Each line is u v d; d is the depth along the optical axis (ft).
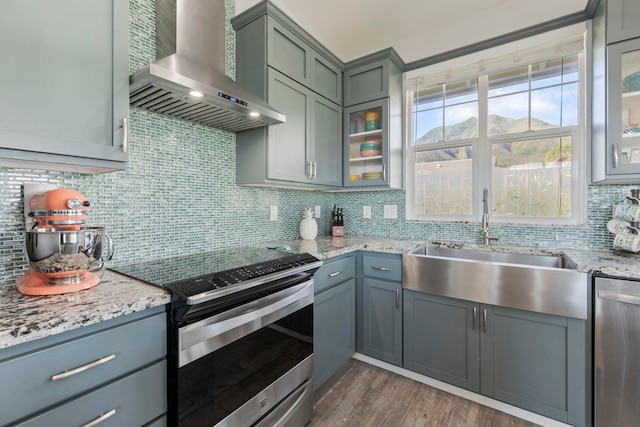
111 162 3.45
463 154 7.56
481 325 5.38
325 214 9.13
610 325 4.32
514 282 5.03
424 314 6.01
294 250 5.86
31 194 3.56
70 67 3.07
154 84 3.73
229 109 4.67
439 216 7.91
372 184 7.52
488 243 6.84
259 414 3.93
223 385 3.47
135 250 4.56
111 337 2.63
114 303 2.65
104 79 3.32
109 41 3.37
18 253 3.48
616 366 4.29
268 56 5.57
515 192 6.93
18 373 2.13
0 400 2.06
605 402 4.37
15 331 2.08
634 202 5.26
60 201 3.06
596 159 5.49
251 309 3.79
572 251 5.78
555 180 6.49
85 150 3.16
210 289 3.20
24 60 2.77
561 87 6.40
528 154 6.78
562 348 4.69
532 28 6.37
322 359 5.63
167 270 3.90
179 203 5.17
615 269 4.28
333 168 7.52
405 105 8.20
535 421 4.97
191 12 4.86
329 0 6.93
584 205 6.12
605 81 5.07
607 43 5.02
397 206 8.32
